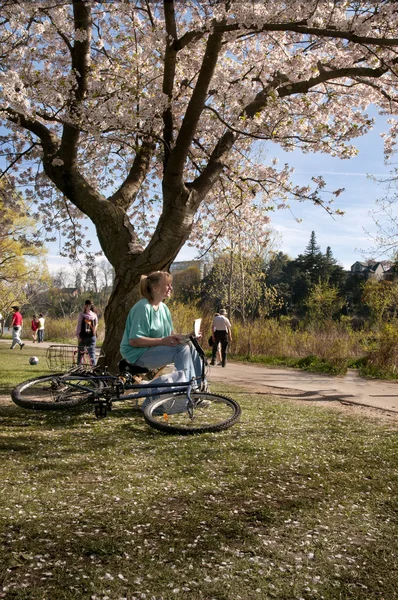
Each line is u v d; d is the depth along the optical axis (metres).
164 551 2.34
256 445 4.44
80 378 5.39
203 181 7.44
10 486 3.22
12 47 7.34
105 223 7.44
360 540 2.58
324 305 22.61
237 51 9.34
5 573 2.08
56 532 2.50
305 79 8.28
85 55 7.39
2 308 41.09
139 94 7.62
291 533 2.62
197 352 5.28
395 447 4.62
